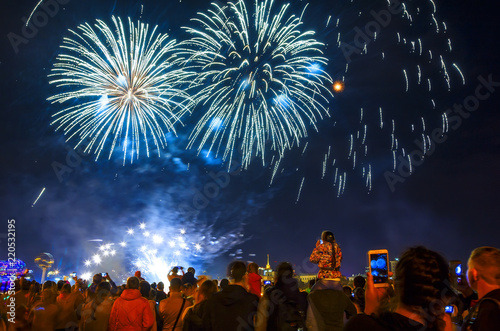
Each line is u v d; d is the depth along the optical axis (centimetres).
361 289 911
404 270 308
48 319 966
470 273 407
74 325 1009
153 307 950
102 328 946
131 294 870
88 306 973
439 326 303
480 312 372
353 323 310
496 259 388
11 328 891
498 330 357
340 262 737
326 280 703
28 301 1020
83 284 1333
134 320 854
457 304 630
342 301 680
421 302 298
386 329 298
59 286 1357
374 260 502
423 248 316
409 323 297
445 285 304
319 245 739
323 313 661
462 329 396
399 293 312
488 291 388
